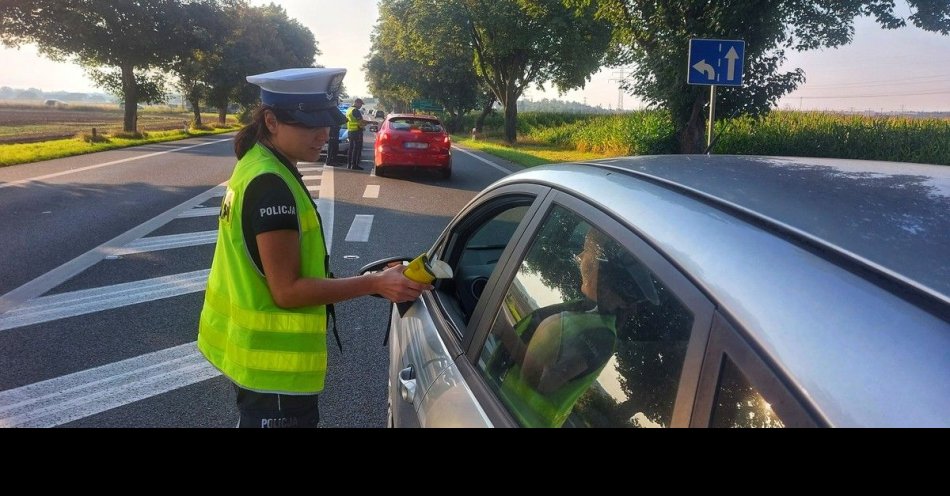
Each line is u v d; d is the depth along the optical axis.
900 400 0.87
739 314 1.10
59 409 3.93
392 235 9.17
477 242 3.09
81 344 4.96
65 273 6.95
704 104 15.00
